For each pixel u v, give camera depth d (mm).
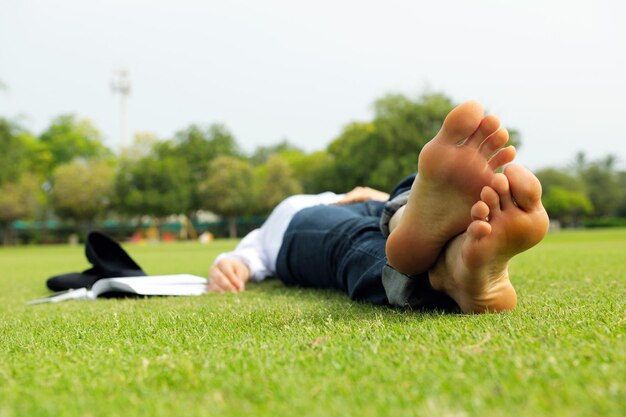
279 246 1445
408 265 854
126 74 25453
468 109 760
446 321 789
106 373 599
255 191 19031
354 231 1079
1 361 675
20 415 498
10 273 2893
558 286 1231
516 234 755
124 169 18375
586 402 465
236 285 1401
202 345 711
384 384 531
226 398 516
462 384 518
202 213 22266
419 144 14859
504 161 773
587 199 27391
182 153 21250
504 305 844
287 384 539
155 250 6910
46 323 976
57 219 20938
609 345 615
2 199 16344
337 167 16797
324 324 804
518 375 530
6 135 14312
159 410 494
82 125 24078
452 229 806
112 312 1081
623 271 1608
